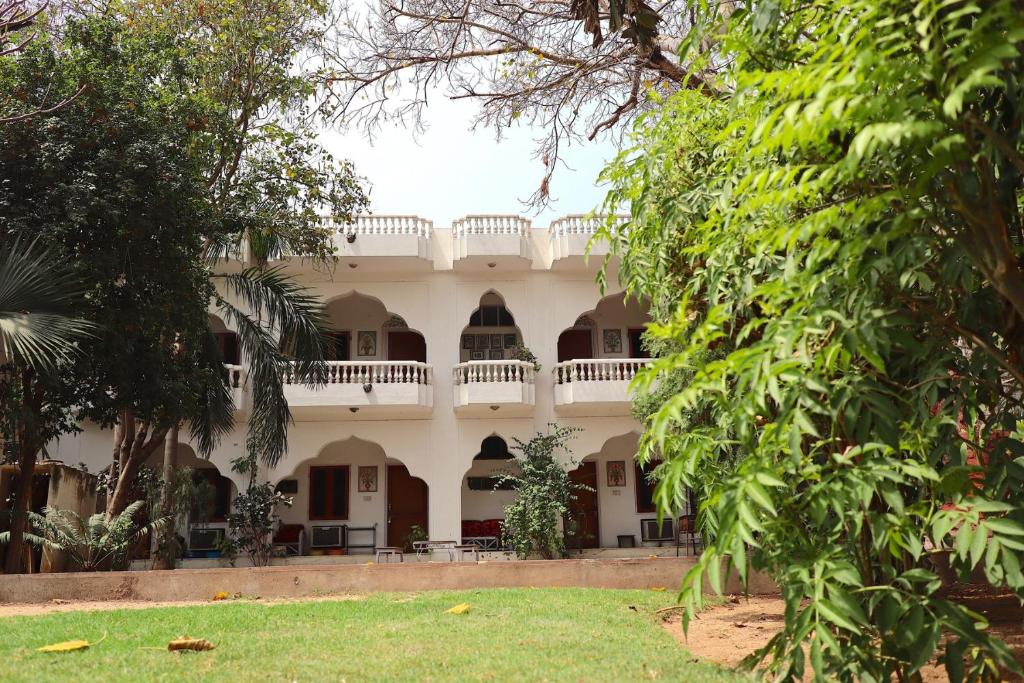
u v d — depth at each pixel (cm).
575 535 1989
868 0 185
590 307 2067
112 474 1677
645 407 1136
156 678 394
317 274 2020
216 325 2150
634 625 597
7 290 860
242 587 880
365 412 1959
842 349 219
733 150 326
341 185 1409
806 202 254
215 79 1358
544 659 444
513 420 2000
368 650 478
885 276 248
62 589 861
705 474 306
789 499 242
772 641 257
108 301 1072
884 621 222
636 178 434
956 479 239
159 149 1090
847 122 188
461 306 2059
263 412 1397
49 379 948
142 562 1777
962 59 174
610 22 611
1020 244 252
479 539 2042
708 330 229
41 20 1099
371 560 1908
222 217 1303
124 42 1165
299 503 2122
